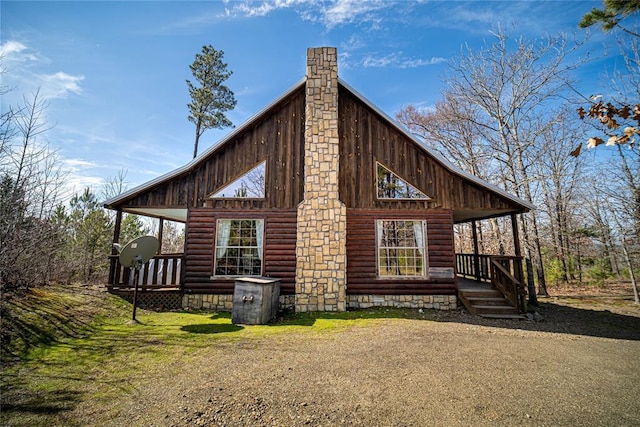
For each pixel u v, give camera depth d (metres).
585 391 3.88
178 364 4.68
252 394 3.68
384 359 5.02
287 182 10.26
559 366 4.79
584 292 15.73
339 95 10.88
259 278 8.54
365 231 10.13
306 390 3.82
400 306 9.80
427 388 3.91
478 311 8.98
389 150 10.57
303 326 7.37
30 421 3.03
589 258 17.97
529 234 15.27
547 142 16.78
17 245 7.52
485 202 10.34
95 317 7.25
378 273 9.96
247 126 10.36
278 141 10.51
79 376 4.18
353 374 4.36
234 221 10.13
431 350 5.54
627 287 17.16
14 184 8.40
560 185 18.22
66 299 7.67
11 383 3.89
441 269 9.98
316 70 10.41
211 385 3.92
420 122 22.27
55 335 5.76
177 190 10.09
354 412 3.29
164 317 8.15
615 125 2.62
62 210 15.18
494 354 5.36
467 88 17.39
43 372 4.27
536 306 11.53
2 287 6.46
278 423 3.05
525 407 3.44
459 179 10.43
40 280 8.58
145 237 7.83
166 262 9.73
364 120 10.73
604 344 6.21
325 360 4.95
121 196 9.68
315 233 9.61
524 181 14.72
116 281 9.41
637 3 4.84
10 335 5.17
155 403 3.43
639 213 12.69
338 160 10.08
